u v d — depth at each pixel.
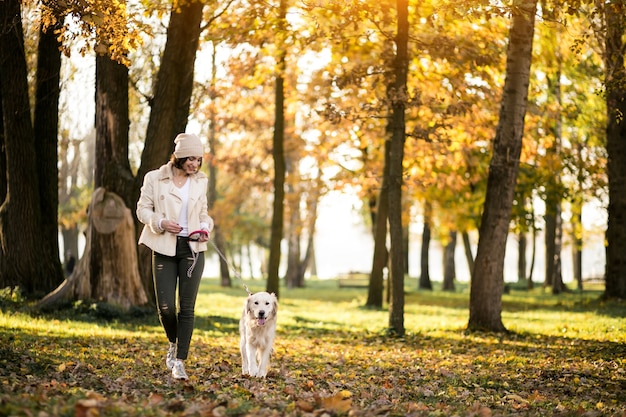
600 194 27.91
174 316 7.70
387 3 14.20
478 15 12.08
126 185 16.52
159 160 16.55
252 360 8.18
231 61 23.22
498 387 9.03
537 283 44.66
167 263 7.65
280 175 24.73
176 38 16.53
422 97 19.48
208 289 37.91
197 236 7.61
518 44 15.76
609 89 12.84
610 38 13.88
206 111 31.14
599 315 19.00
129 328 14.87
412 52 18.45
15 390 6.07
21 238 17.56
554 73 23.89
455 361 11.41
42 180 18.16
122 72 16.48
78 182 48.66
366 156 27.95
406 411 6.44
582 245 37.31
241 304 26.02
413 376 9.55
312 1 13.77
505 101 15.97
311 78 25.11
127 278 16.36
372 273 26.73
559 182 28.39
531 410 7.29
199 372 8.45
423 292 37.28
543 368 10.61
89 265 16.38
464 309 26.59
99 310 15.80
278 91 24.62
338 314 23.14
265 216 53.91
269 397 6.55
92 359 9.03
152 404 5.56
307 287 48.31
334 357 11.52
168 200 7.64
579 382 9.41
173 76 16.59
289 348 12.69
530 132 23.66
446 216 32.47
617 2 11.48
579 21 17.33
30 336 11.31
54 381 6.59
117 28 10.78
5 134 17.31
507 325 17.92
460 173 26.05
